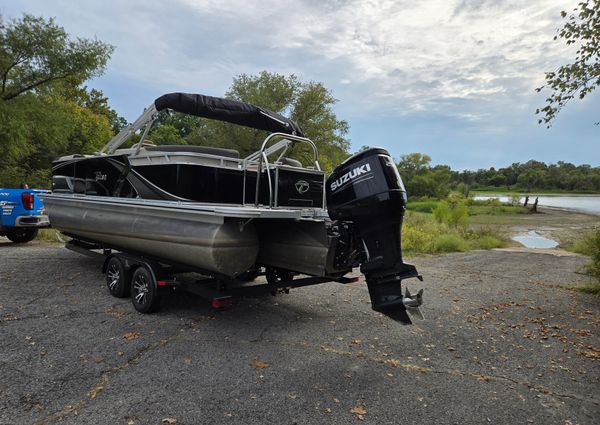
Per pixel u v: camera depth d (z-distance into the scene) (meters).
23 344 3.98
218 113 5.55
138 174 5.34
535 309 6.10
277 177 4.84
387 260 3.98
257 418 2.89
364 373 3.68
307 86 26.95
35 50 18.95
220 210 4.02
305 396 3.22
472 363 4.02
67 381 3.29
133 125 5.70
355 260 4.62
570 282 8.34
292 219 4.45
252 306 5.64
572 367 3.99
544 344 4.61
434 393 3.36
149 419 2.81
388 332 4.80
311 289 6.78
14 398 3.01
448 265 10.47
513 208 38.62
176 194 4.79
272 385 3.38
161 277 5.06
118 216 5.54
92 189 6.33
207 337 4.40
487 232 17.77
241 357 3.91
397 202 3.98
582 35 5.75
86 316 4.89
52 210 7.20
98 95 40.47
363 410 3.05
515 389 3.49
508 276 8.98
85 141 27.23
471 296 6.88
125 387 3.24
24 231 10.38
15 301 5.34
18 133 17.62
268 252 4.88
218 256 4.18
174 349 4.03
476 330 5.04
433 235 15.14
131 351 3.93
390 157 4.16
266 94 25.89
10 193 9.13
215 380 3.43
